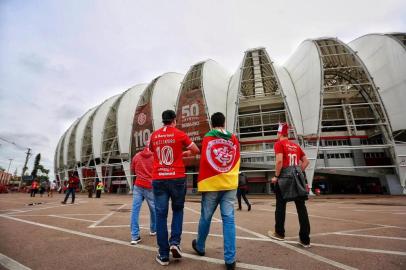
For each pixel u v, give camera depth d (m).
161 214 3.02
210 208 3.06
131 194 34.78
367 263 2.78
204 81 32.62
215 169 3.02
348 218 7.01
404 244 3.68
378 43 28.89
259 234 4.67
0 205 12.22
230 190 2.97
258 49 29.62
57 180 65.81
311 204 13.39
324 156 29.88
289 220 6.68
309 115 27.98
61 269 2.66
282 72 32.25
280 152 4.00
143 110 36.25
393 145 25.22
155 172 3.19
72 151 53.50
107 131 42.97
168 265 2.81
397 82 25.80
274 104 33.69
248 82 34.12
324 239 4.11
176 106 32.62
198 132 30.36
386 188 26.34
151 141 3.42
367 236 4.32
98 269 2.67
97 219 6.98
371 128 30.78
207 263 2.88
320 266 2.70
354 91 31.52
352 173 27.62
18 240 4.16
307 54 30.83
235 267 2.70
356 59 27.23
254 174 31.83
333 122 31.91
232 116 31.14
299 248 3.53
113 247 3.67
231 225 2.79
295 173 3.85
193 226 5.77
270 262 2.88
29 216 7.61
